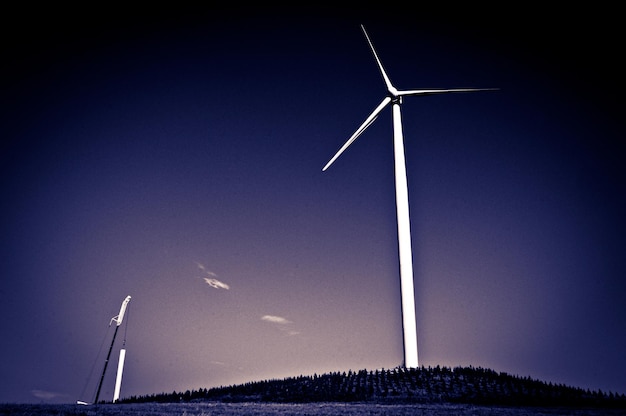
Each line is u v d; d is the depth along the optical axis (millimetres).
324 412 38812
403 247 76000
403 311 72562
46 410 38625
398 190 80562
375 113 85188
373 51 88312
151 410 40938
